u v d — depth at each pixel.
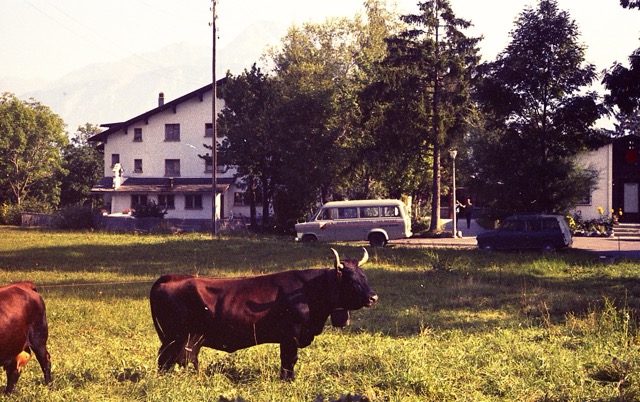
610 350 10.45
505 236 31.75
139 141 62.44
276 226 49.28
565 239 31.25
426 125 45.94
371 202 36.28
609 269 24.03
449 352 10.45
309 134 47.75
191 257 28.64
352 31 70.88
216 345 9.31
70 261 27.66
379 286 19.94
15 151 71.75
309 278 9.31
